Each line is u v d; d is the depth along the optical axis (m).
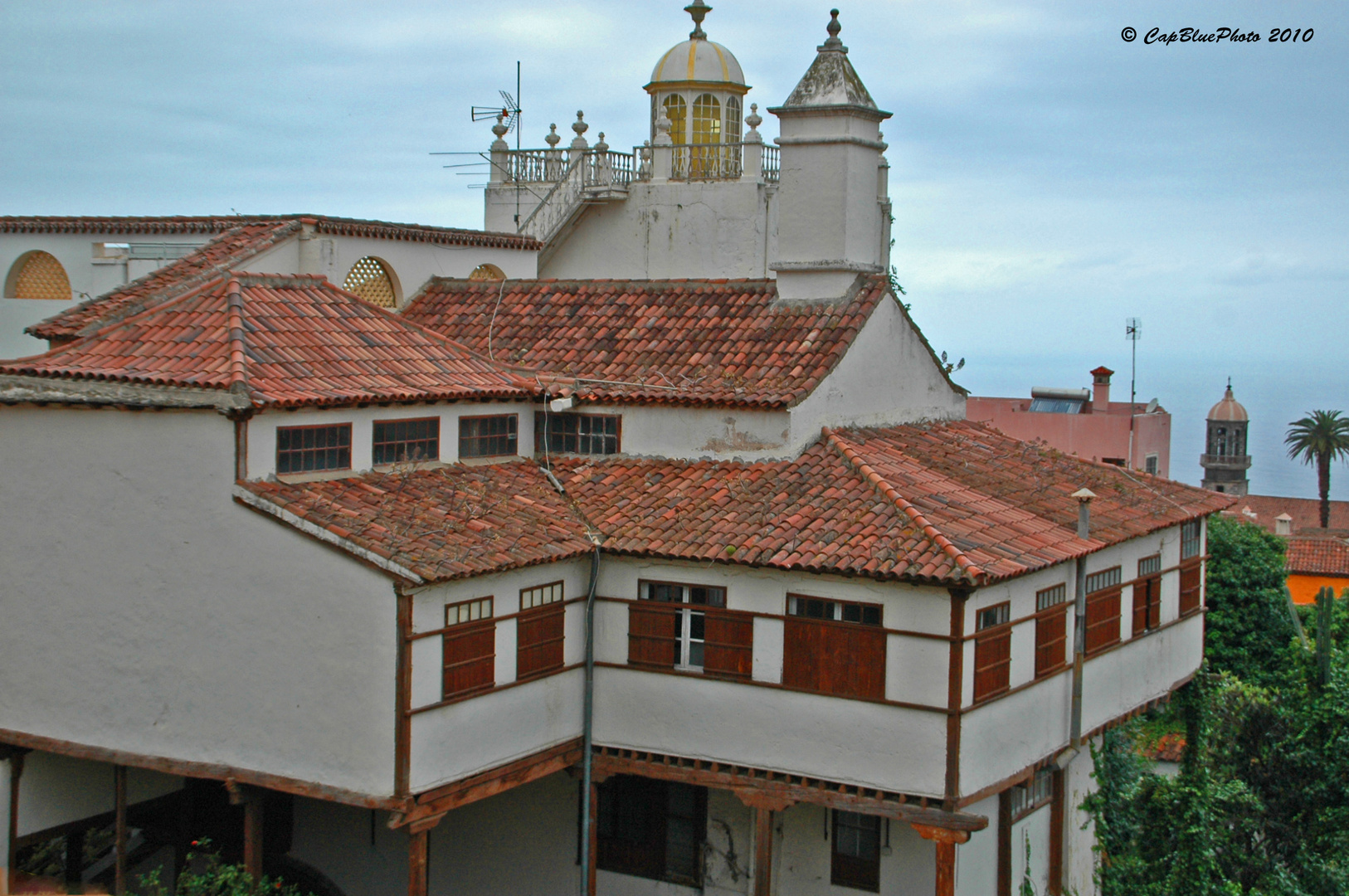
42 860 24.20
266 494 18.67
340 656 18.27
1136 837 25.72
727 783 20.25
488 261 30.36
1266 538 43.56
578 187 35.12
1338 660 26.81
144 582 19.73
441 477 21.42
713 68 36.84
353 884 24.89
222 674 19.17
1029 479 24.28
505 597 19.53
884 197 34.91
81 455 20.19
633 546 20.48
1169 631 26.08
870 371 24.25
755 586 20.00
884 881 21.66
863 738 19.25
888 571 18.62
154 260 26.16
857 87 24.48
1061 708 21.80
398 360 22.23
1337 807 25.64
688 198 34.56
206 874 20.17
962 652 18.58
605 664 21.17
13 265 30.12
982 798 19.34
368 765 18.09
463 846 24.58
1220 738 27.25
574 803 23.59
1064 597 21.75
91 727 20.31
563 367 24.39
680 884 23.28
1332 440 82.81
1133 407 58.34
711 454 22.50
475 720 19.06
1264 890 24.73
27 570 20.81
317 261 25.80
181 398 19.08
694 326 24.84
